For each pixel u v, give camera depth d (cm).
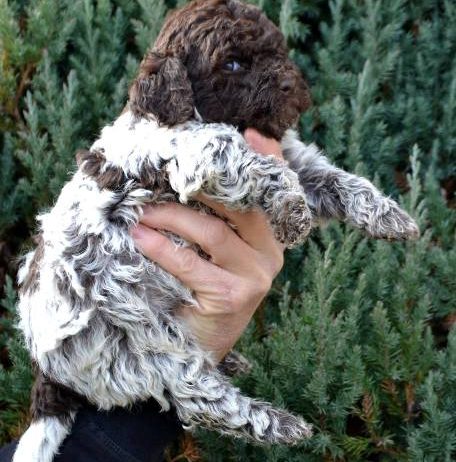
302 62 115
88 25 112
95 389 90
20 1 117
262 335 105
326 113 111
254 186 89
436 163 114
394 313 102
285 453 98
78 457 90
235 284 91
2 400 104
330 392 99
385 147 112
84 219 90
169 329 90
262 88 90
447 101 115
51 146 112
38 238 96
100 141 93
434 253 105
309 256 106
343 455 98
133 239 90
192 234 90
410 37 118
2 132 113
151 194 90
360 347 99
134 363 90
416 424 100
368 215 97
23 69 113
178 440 103
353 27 117
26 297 93
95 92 112
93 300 89
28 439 90
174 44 90
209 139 88
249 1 113
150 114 90
